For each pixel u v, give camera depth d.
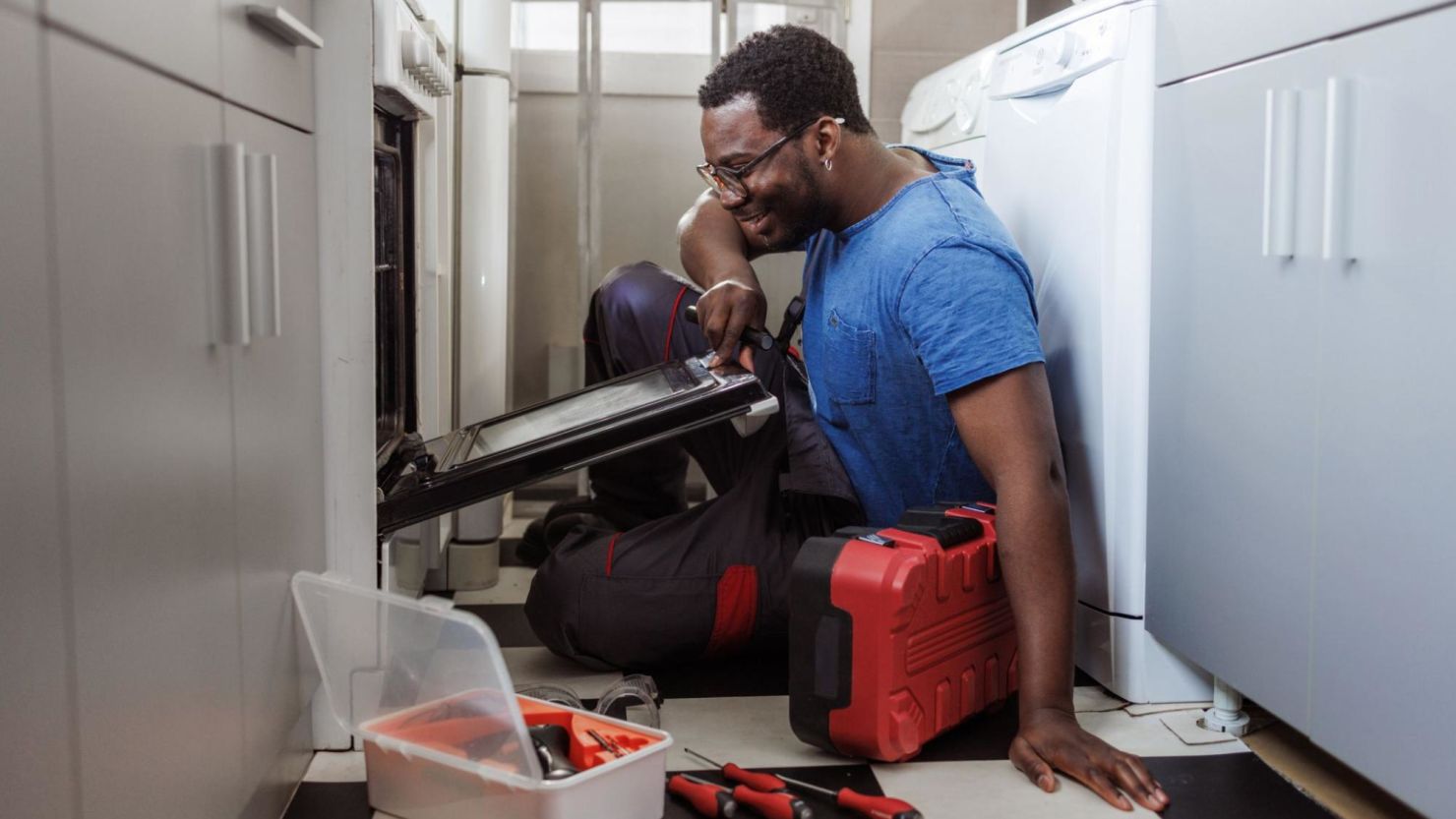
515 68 3.03
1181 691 1.79
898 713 1.48
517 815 1.23
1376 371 1.27
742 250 2.02
